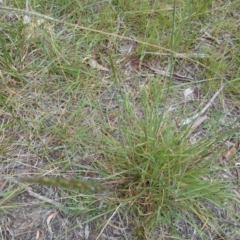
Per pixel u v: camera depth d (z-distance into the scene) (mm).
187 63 1005
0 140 864
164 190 782
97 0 1063
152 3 1086
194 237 787
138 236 774
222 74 990
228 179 846
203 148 823
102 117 890
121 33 1033
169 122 885
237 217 811
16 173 828
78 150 853
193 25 1059
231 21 1074
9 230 774
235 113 940
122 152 813
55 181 462
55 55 970
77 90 930
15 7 1036
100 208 792
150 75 981
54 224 783
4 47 920
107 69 977
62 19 1033
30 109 907
